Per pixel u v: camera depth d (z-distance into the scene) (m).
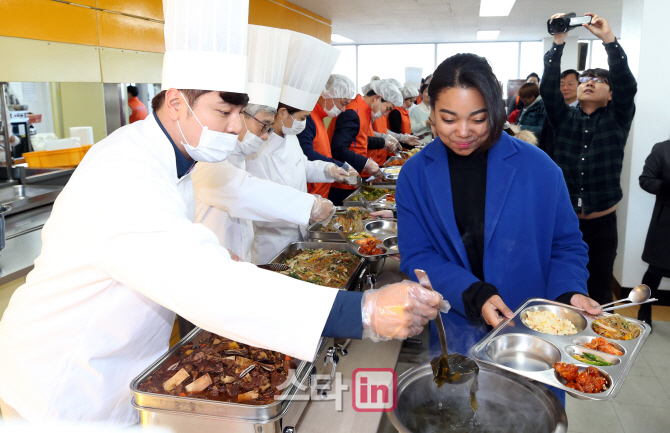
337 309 0.77
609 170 2.69
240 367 1.00
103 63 3.20
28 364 0.94
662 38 3.10
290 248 1.94
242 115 1.58
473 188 1.26
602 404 2.28
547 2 6.46
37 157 3.18
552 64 2.67
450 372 0.98
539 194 1.23
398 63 12.22
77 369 0.93
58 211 0.89
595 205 2.73
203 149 0.99
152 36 3.69
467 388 0.99
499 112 1.07
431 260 1.27
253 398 0.90
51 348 0.93
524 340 1.08
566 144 2.81
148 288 0.78
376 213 2.35
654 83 3.15
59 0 2.80
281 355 1.05
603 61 10.70
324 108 3.37
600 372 0.94
